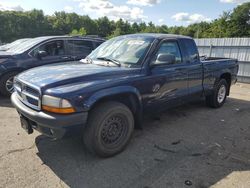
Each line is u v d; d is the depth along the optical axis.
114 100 3.61
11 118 5.03
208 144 4.05
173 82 4.45
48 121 3.01
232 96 7.91
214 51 12.33
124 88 3.52
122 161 3.45
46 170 3.18
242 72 11.33
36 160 3.41
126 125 3.66
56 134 3.04
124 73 3.68
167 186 2.90
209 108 6.15
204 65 5.31
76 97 3.03
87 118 3.24
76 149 3.75
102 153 3.45
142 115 4.05
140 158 3.54
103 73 3.51
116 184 2.93
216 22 68.69
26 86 3.40
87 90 3.14
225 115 5.63
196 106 6.29
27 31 77.25
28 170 3.17
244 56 11.16
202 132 4.56
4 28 71.44
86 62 4.39
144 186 2.90
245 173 3.20
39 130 3.26
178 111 5.81
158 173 3.17
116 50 4.37
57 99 2.97
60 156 3.54
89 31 98.69
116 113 3.46
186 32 84.50
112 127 3.49
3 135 4.18
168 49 4.46
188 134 4.45
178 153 3.71
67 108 2.98
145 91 3.91
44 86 3.12
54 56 7.06
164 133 4.46
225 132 4.59
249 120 5.32
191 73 4.91
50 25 85.38
